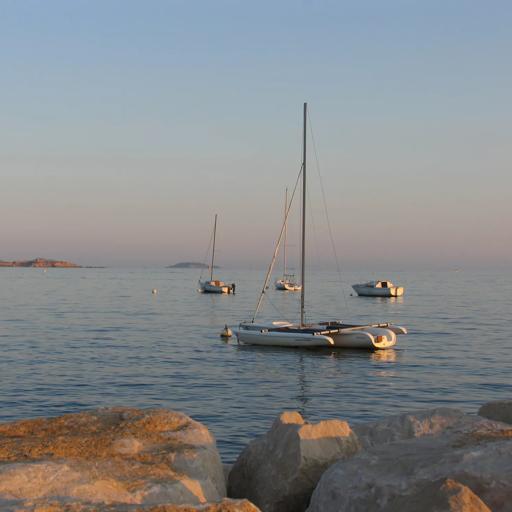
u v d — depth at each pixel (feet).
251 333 154.51
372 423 36.70
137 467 27.02
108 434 31.19
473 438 30.25
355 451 32.24
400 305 338.54
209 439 32.35
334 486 27.14
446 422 35.37
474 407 88.12
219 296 421.59
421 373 117.19
